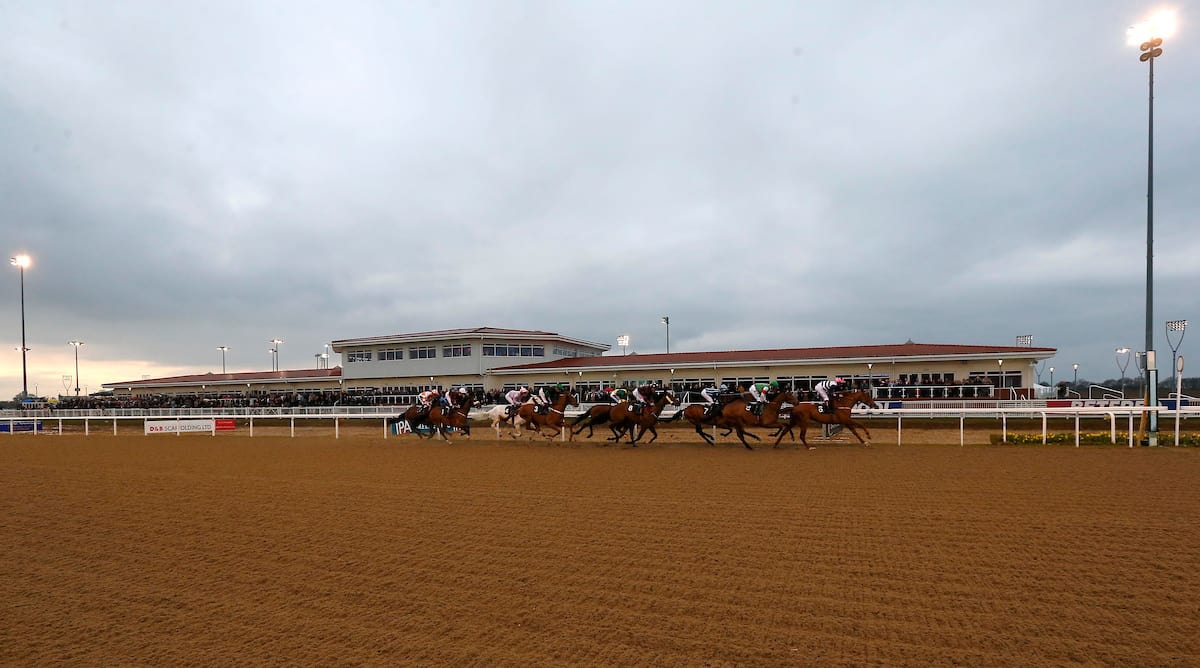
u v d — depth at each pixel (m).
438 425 21.61
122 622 4.72
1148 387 16.19
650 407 17.23
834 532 6.91
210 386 50.72
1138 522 7.12
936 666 3.73
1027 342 35.25
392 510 8.66
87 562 6.32
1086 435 16.17
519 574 5.66
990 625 4.31
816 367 29.81
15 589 5.52
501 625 4.52
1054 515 7.51
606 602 4.93
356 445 20.03
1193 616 4.39
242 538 7.18
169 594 5.31
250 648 4.21
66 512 8.91
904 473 11.03
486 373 37.81
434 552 6.45
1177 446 15.16
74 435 29.25
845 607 4.71
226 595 5.26
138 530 7.69
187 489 10.79
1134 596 4.80
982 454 13.88
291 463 14.63
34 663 4.04
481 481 11.16
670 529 7.23
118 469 13.89
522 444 19.17
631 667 3.81
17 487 11.38
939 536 6.64
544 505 8.80
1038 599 4.77
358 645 4.22
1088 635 4.11
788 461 13.17
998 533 6.71
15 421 33.44
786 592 5.05
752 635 4.25
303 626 4.57
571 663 3.88
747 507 8.35
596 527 7.41
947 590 5.01
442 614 4.75
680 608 4.77
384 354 42.16
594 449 17.06
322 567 5.98
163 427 27.84
